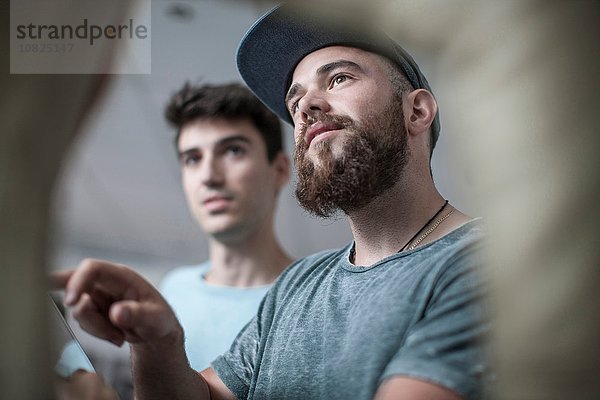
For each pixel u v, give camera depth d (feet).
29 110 1.91
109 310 2.55
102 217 8.56
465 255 2.40
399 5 2.17
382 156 2.73
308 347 2.62
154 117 7.69
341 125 2.75
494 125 1.88
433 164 6.86
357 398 2.34
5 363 1.77
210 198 4.55
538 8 1.89
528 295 1.77
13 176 1.84
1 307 1.79
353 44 2.93
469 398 2.10
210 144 4.60
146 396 2.73
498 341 1.85
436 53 2.20
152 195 8.57
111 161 8.07
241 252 4.62
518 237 1.81
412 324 2.35
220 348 4.28
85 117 2.19
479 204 1.95
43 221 1.91
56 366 1.92
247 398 2.86
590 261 1.74
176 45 7.20
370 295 2.56
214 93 4.66
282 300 2.99
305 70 2.98
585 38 1.86
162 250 9.13
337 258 3.02
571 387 1.74
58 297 2.81
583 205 1.77
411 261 2.57
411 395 2.12
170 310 2.58
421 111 2.94
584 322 1.73
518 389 1.78
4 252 1.81
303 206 2.87
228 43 7.30
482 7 1.98
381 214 2.80
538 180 1.81
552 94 1.83
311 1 2.83
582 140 1.80
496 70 1.89
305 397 2.52
